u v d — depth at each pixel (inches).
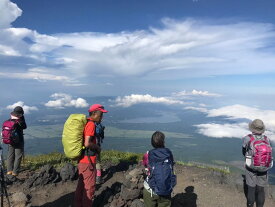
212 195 179.3
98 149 137.2
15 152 195.8
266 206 166.6
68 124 133.4
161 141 125.2
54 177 193.9
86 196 136.6
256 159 139.6
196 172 222.4
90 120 136.7
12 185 187.2
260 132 143.3
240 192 184.1
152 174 121.8
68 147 133.0
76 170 201.2
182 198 174.6
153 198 123.3
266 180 146.3
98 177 185.9
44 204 161.9
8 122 190.7
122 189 162.4
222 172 231.3
